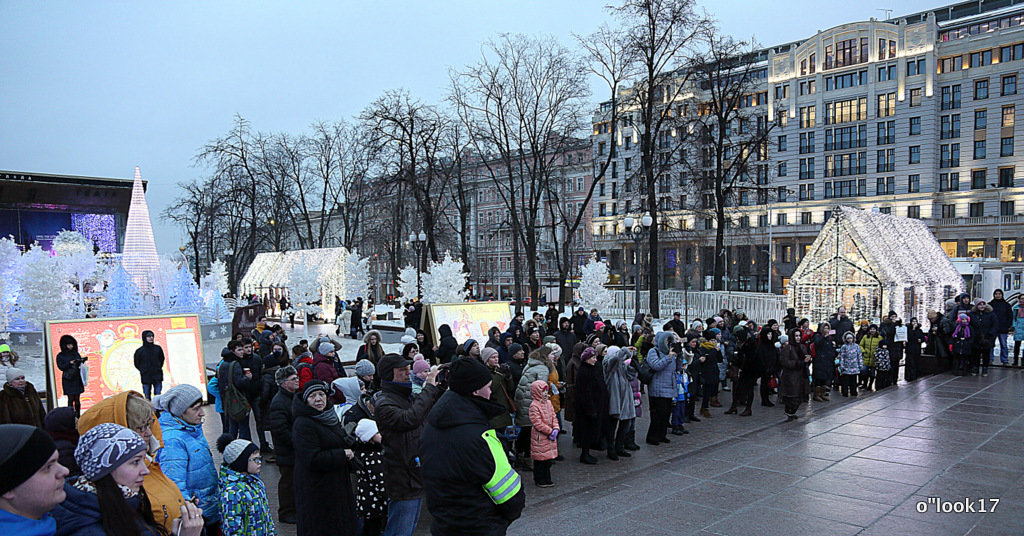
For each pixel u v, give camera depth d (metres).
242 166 48.31
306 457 5.08
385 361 5.86
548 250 76.19
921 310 25.86
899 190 68.50
